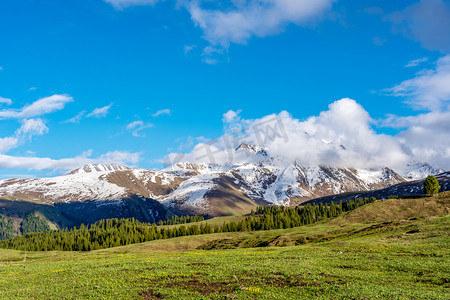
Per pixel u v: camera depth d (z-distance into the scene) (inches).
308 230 4918.8
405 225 3331.7
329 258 2048.5
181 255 2775.6
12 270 2166.6
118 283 1521.9
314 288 1331.2
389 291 1256.8
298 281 1448.1
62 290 1465.3
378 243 2600.9
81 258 3371.1
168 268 1839.3
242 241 5167.3
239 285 1407.5
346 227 4330.7
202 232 7519.7
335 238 3686.0
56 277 1776.6
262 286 1391.5
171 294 1316.4
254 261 2014.0
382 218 4921.3
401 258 1923.0
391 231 3255.4
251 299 1217.4
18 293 1445.6
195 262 2030.0
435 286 1355.8
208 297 1258.0
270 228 7234.3
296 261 1948.8
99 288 1450.5
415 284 1395.2
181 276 1614.2
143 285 1472.7
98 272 1824.6
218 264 1925.4
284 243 4138.8
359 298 1181.1
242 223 7509.8
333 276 1539.1
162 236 7608.3
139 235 7696.9
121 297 1307.8
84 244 7726.4
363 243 2632.9
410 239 2652.6
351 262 1884.8
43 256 5329.7
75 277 1728.6
